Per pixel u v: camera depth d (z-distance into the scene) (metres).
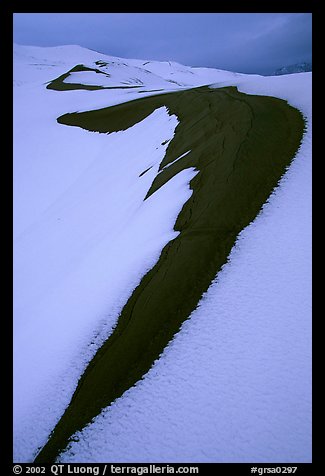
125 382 8.27
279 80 24.95
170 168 18.77
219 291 9.17
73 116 52.88
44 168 40.53
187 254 10.48
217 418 6.79
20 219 30.78
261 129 15.08
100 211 24.77
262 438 6.35
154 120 35.47
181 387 7.49
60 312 13.37
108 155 36.75
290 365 7.21
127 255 13.30
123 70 132.50
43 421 8.95
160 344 8.61
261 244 10.10
